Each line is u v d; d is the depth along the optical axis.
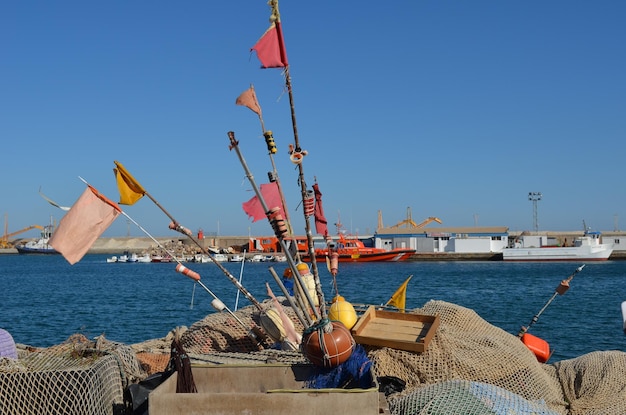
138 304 34.47
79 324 25.80
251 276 65.75
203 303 34.31
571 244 105.94
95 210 7.02
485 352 7.36
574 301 34.69
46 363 6.40
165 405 5.07
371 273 68.69
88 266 107.06
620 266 83.12
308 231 7.20
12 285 55.53
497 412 5.59
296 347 7.88
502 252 98.06
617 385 7.50
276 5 7.22
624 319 5.13
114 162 7.15
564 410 7.27
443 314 8.52
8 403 5.61
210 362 6.57
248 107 7.51
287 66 7.32
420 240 104.25
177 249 129.62
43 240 183.12
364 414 5.02
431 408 5.66
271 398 5.03
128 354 6.89
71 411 5.61
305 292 6.46
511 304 34.00
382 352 7.32
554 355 17.30
